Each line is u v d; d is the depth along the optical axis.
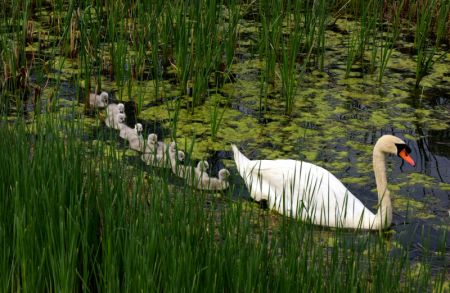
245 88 19.27
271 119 17.59
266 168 14.41
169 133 16.78
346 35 22.98
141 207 10.70
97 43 19.69
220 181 14.67
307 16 21.50
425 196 14.67
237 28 22.70
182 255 9.66
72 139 12.13
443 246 11.27
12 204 10.66
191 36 19.70
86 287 9.77
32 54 19.55
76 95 18.27
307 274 10.14
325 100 18.72
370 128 17.31
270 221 13.65
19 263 9.82
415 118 17.91
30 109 17.34
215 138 16.61
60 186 10.64
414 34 23.27
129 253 9.57
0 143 11.98
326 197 13.77
